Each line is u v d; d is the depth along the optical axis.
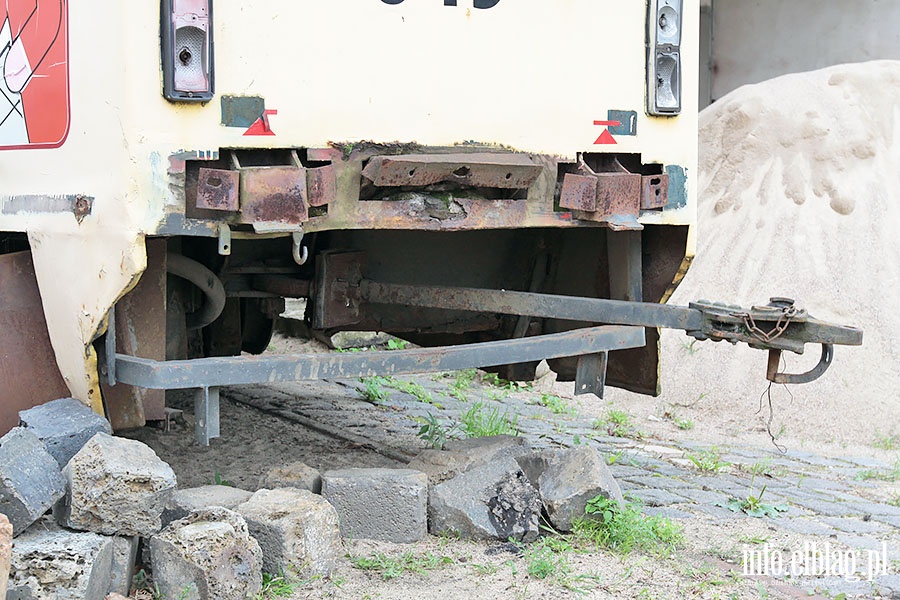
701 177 15.74
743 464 9.76
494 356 7.21
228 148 6.23
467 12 6.96
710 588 6.27
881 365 12.10
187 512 6.38
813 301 13.08
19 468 5.70
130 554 5.92
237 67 6.25
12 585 5.33
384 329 9.33
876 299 12.80
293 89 6.43
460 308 8.22
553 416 11.88
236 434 9.67
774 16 21.72
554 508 7.01
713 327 7.42
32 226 6.95
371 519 6.89
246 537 5.82
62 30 6.55
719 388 12.57
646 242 8.33
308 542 6.18
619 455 9.73
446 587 6.14
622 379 8.91
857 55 20.42
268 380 6.59
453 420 10.97
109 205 6.12
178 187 6.09
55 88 6.65
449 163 6.71
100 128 6.18
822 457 10.49
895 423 11.39
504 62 7.11
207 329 9.98
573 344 7.43
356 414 10.91
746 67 22.30
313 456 8.91
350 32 6.59
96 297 6.30
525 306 8.04
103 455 5.84
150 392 7.30
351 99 6.62
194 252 8.57
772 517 7.98
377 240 8.96
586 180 7.25
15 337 7.03
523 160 7.09
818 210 14.09
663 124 7.64
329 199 6.48
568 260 9.16
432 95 6.88
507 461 7.21
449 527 6.95
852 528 7.78
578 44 7.32
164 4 5.99
